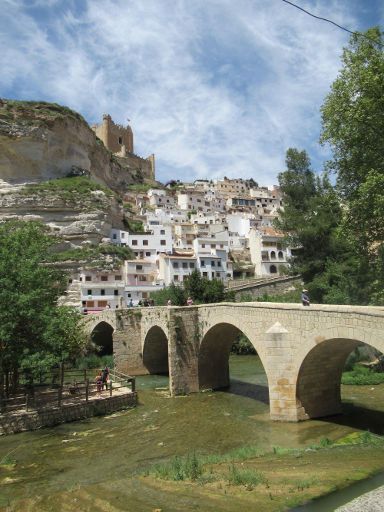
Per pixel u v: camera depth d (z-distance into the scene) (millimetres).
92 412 26766
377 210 24391
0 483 16250
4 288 26266
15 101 97625
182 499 11852
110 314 46625
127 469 16969
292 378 21469
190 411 26594
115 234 92000
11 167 92312
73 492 13492
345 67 27375
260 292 65750
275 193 167375
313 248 49562
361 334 17109
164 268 83062
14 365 27266
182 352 32125
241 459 16297
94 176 124250
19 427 23766
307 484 12352
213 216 119562
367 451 16000
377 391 28375
